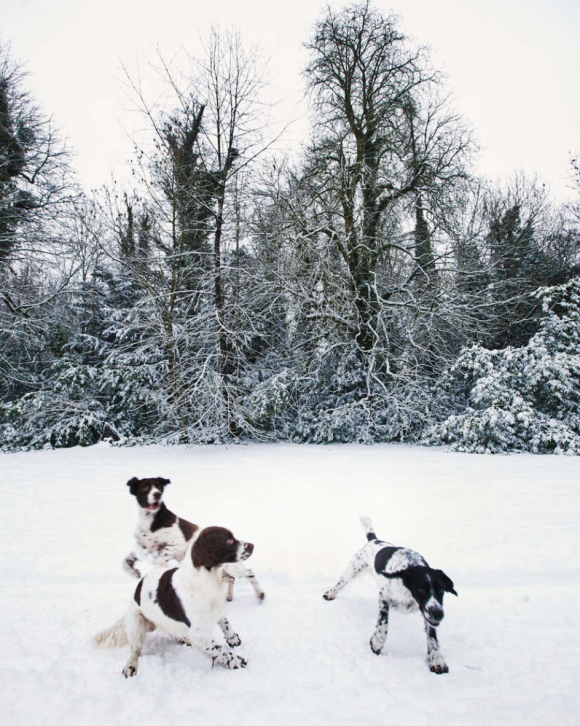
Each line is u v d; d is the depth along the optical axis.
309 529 5.24
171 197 14.72
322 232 15.44
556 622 3.17
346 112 16.31
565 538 4.79
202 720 2.24
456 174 15.41
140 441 14.06
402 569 2.84
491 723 2.19
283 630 3.14
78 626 3.17
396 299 16.19
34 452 13.04
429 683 2.53
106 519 5.71
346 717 2.25
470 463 9.95
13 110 18.19
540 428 11.90
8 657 2.78
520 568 4.08
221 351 14.05
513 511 5.88
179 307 15.22
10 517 5.79
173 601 2.63
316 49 16.55
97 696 2.42
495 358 13.41
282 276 14.32
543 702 2.33
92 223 17.34
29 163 18.00
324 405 15.44
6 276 17.25
